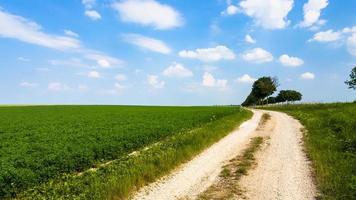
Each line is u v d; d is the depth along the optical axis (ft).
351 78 291.99
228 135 105.60
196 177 57.88
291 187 51.31
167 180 55.93
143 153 73.87
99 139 89.10
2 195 49.49
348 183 47.60
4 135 101.86
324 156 66.80
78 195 45.98
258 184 53.47
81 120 153.48
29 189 51.26
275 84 441.27
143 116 176.55
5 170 55.21
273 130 117.70
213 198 47.47
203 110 235.61
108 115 188.34
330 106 229.25
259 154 76.23
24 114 207.21
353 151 70.38
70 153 68.85
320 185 50.60
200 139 86.74
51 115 194.49
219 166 65.62
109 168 60.85
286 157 72.33
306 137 96.37
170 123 132.98
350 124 99.71
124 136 92.58
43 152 71.77
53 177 58.44
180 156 68.59
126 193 47.44
